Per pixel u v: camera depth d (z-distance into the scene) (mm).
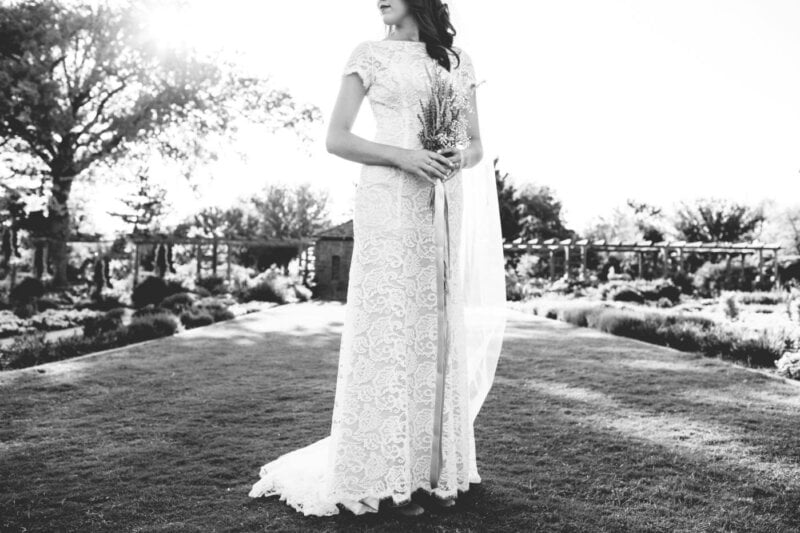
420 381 2203
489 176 2605
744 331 8094
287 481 2316
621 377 5223
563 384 4867
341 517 2074
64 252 22266
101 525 2033
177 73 21422
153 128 21922
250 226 53969
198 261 27484
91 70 22000
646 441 3121
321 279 30844
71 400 4262
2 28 18000
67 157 21828
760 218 46094
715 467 2686
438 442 2105
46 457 2859
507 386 4773
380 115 2199
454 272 2248
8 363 6551
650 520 2080
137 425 3506
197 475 2582
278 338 8977
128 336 8734
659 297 22500
